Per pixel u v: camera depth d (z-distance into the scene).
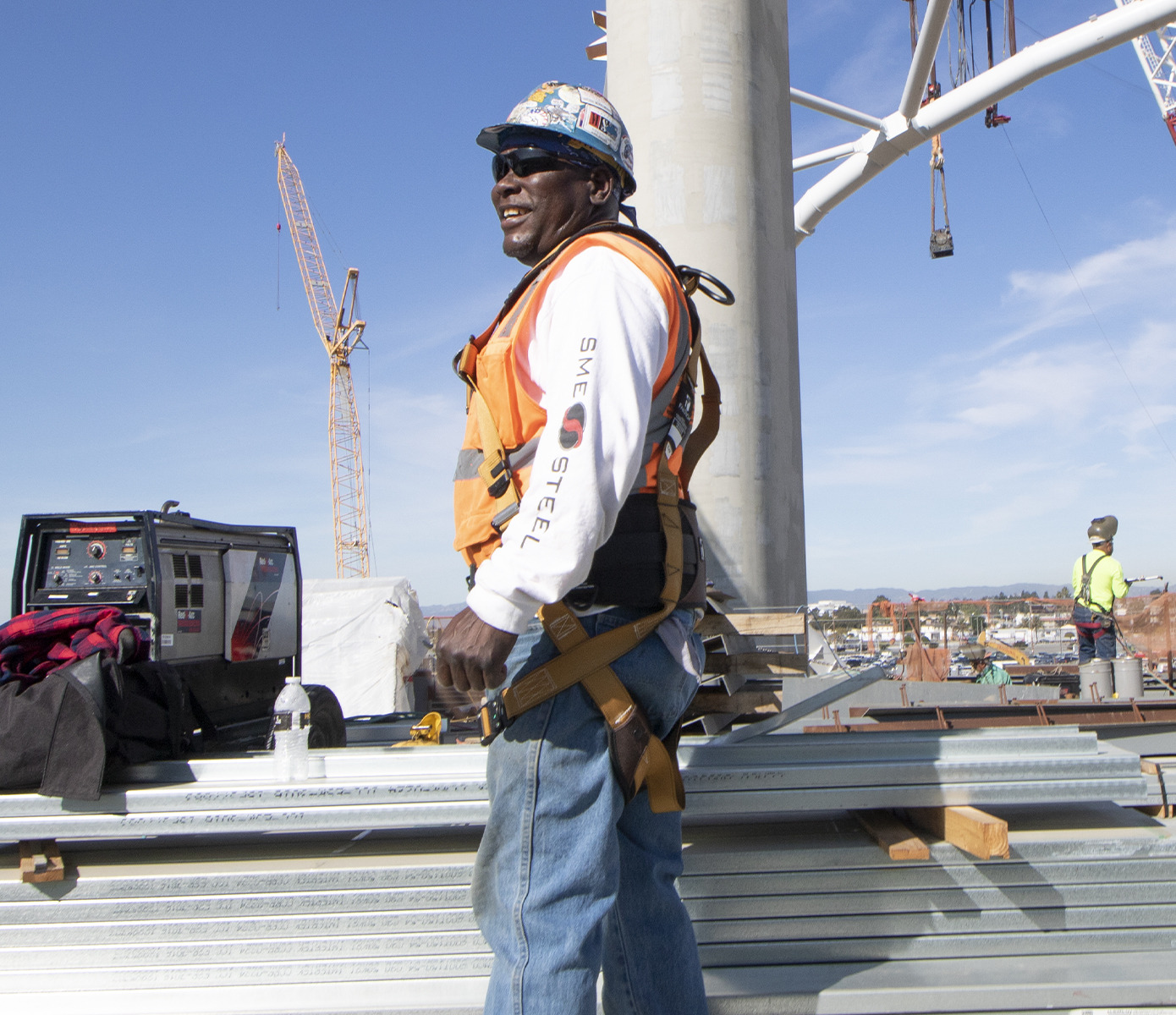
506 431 1.52
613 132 1.73
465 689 1.35
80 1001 2.06
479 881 1.52
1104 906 2.12
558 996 1.35
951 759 2.13
